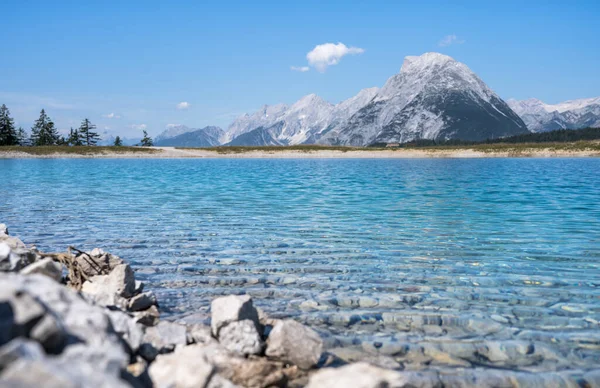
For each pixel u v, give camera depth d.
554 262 13.80
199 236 17.69
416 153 135.12
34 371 3.90
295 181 45.34
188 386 5.51
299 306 10.18
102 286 9.94
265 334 8.48
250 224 20.33
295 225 20.08
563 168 66.81
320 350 7.41
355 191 35.09
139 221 21.11
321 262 13.82
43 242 16.52
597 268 13.16
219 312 7.90
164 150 136.12
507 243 16.42
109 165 81.06
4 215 22.75
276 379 6.61
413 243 16.44
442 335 8.66
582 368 7.42
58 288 6.11
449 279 12.13
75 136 191.88
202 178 49.56
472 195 32.00
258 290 11.27
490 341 8.39
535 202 27.94
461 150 136.75
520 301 10.48
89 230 18.83
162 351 7.27
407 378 7.04
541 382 7.00
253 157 127.94
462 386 6.87
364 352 7.95
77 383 3.91
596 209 24.88
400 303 10.36
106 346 5.21
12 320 4.53
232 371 6.61
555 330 8.89
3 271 8.51
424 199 29.70
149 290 11.21
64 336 5.01
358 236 17.66
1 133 167.25
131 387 4.48
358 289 11.33
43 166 77.06
